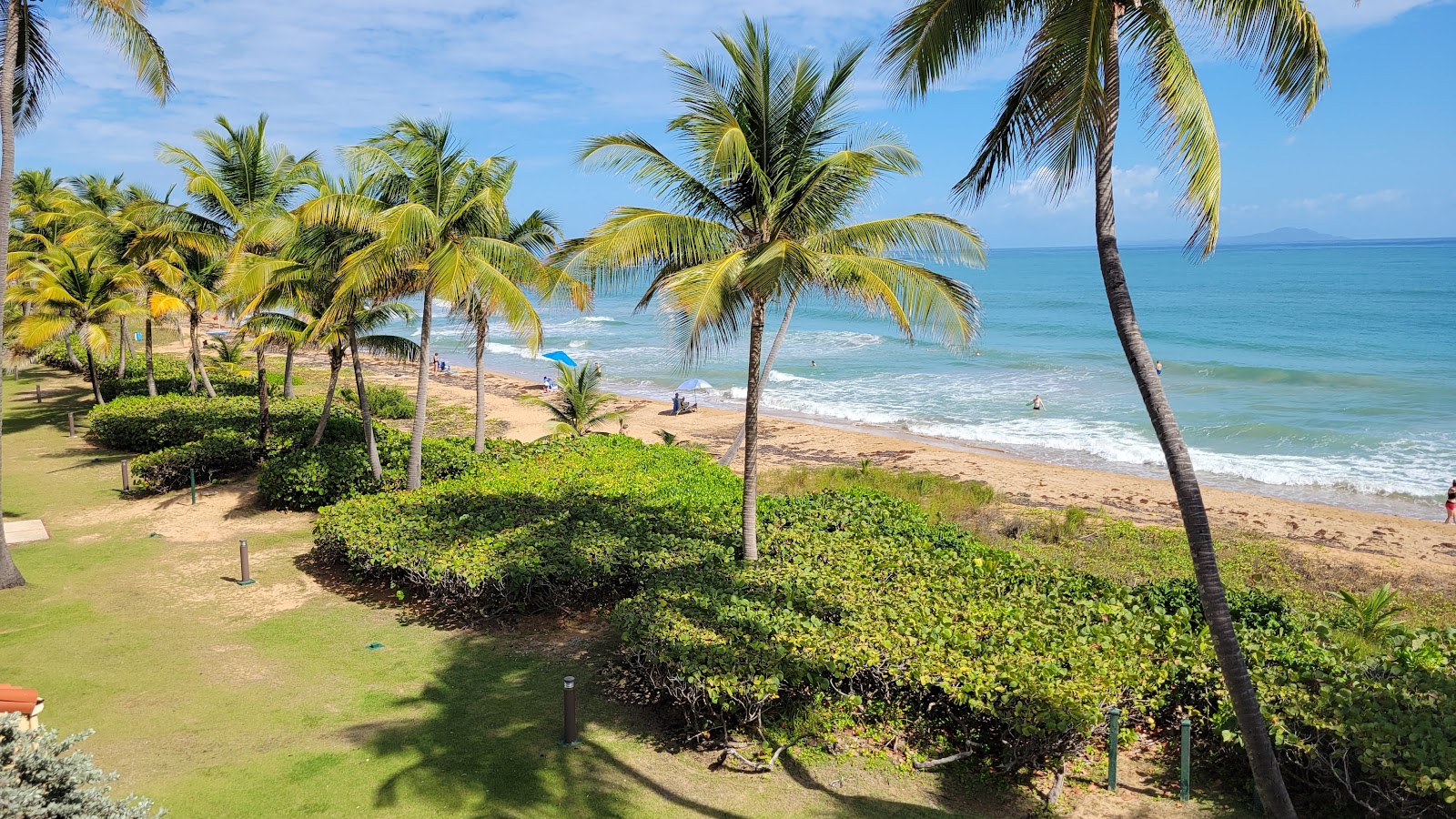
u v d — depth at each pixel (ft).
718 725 32.63
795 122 39.75
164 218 78.54
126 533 59.06
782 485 86.28
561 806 27.89
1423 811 25.31
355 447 71.77
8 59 46.47
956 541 51.47
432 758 30.71
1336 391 144.25
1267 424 118.42
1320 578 60.59
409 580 46.14
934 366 187.11
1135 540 69.00
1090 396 148.36
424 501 56.39
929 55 26.71
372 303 65.82
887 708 32.68
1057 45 25.04
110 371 125.29
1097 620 38.58
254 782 28.94
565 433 91.61
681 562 45.06
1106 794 28.81
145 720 33.40
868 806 28.09
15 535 58.08
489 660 39.32
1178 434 24.09
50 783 20.10
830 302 46.03
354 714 34.04
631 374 187.93
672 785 29.27
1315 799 27.94
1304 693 29.84
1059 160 26.53
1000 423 129.08
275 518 63.05
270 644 40.91
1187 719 28.35
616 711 34.60
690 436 121.60
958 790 29.12
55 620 43.80
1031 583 43.24
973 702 29.60
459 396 152.25
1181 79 24.41
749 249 39.14
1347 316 261.65
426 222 52.85
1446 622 51.26
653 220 37.58
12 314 105.81
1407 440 109.70
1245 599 42.78
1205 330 235.20
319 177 79.66
